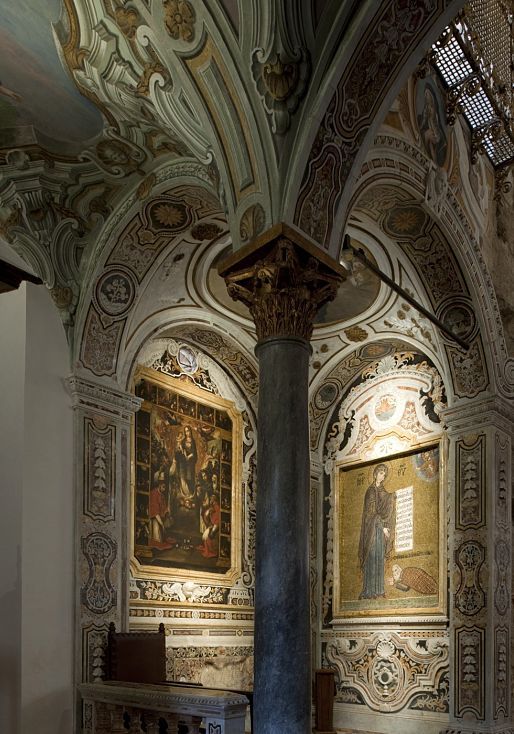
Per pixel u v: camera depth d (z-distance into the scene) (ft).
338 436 44.14
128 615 30.58
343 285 35.63
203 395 39.75
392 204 30.37
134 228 29.86
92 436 30.22
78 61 22.81
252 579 40.32
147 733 23.13
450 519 36.24
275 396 20.43
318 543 43.19
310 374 42.88
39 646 26.40
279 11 20.16
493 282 37.63
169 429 37.27
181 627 35.40
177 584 35.81
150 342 37.27
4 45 22.35
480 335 35.58
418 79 31.50
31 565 26.78
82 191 28.68
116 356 31.96
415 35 22.75
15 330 28.76
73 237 29.96
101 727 25.64
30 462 27.61
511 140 38.58
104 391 31.07
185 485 37.58
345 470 43.65
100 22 21.52
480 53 35.73
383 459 41.75
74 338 30.35
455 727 33.55
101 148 26.78
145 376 36.50
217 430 40.29
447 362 37.17
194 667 35.47
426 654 37.17
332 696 37.24
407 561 39.17
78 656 27.58
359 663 40.01
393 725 37.60
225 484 40.14
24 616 26.04
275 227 20.90
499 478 35.58
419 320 37.35
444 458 38.42
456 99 33.78
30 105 24.82
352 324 39.29
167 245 31.19
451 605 35.22
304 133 21.40
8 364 28.60
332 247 22.49
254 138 21.80
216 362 41.19
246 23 20.56
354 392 43.96
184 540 36.94
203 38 21.18
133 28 21.66
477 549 34.81
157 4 20.88
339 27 21.15
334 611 41.98
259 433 20.52
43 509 27.73
